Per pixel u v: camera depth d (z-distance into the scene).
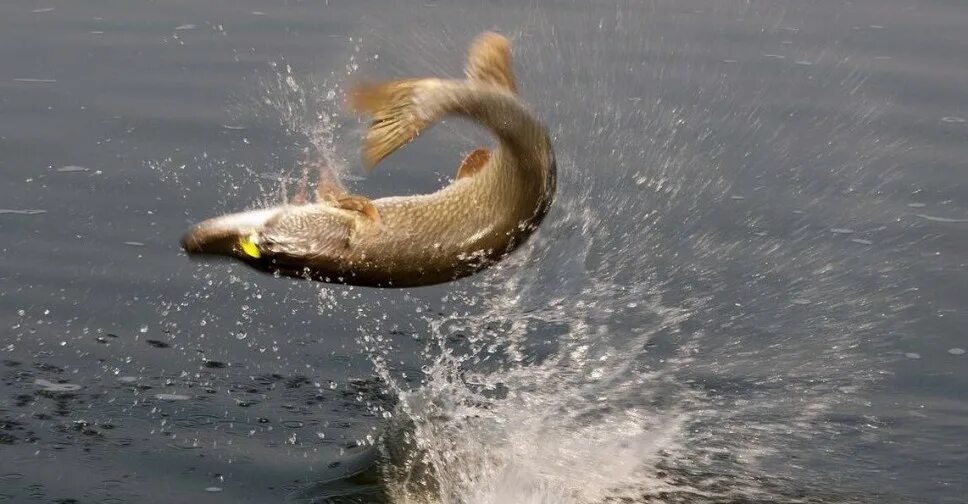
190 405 6.29
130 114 9.23
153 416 6.18
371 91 4.79
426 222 5.29
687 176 8.63
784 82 9.99
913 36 10.97
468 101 4.92
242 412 6.25
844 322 7.09
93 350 6.73
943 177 8.70
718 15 11.37
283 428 6.14
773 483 5.84
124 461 5.80
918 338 6.98
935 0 11.89
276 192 8.22
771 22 11.23
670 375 6.71
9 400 6.26
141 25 10.85
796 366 6.75
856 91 9.88
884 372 6.70
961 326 7.06
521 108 5.01
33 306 7.10
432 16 10.77
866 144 9.10
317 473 5.79
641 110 9.41
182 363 6.66
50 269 7.45
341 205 5.30
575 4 11.30
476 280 7.60
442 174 8.56
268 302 7.29
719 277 7.58
